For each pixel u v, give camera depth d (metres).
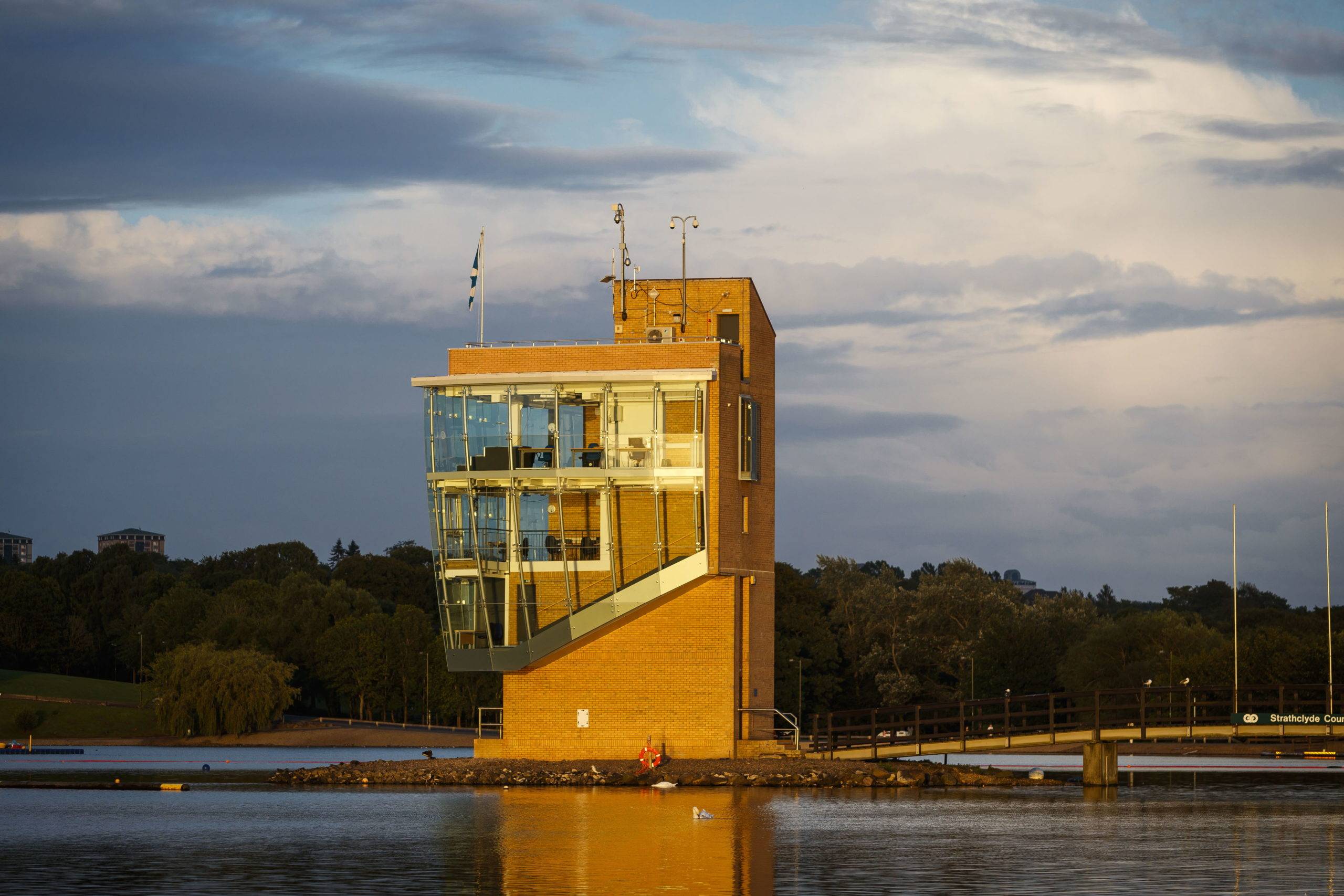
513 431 93.25
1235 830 64.31
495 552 93.88
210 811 75.94
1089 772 93.81
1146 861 53.56
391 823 67.69
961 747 90.25
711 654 93.00
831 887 47.38
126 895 46.12
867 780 89.44
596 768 90.56
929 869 51.47
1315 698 148.88
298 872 51.12
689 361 93.69
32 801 84.81
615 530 92.50
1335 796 85.06
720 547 92.31
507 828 64.81
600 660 94.19
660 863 52.97
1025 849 57.12
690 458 91.75
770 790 85.25
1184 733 85.25
